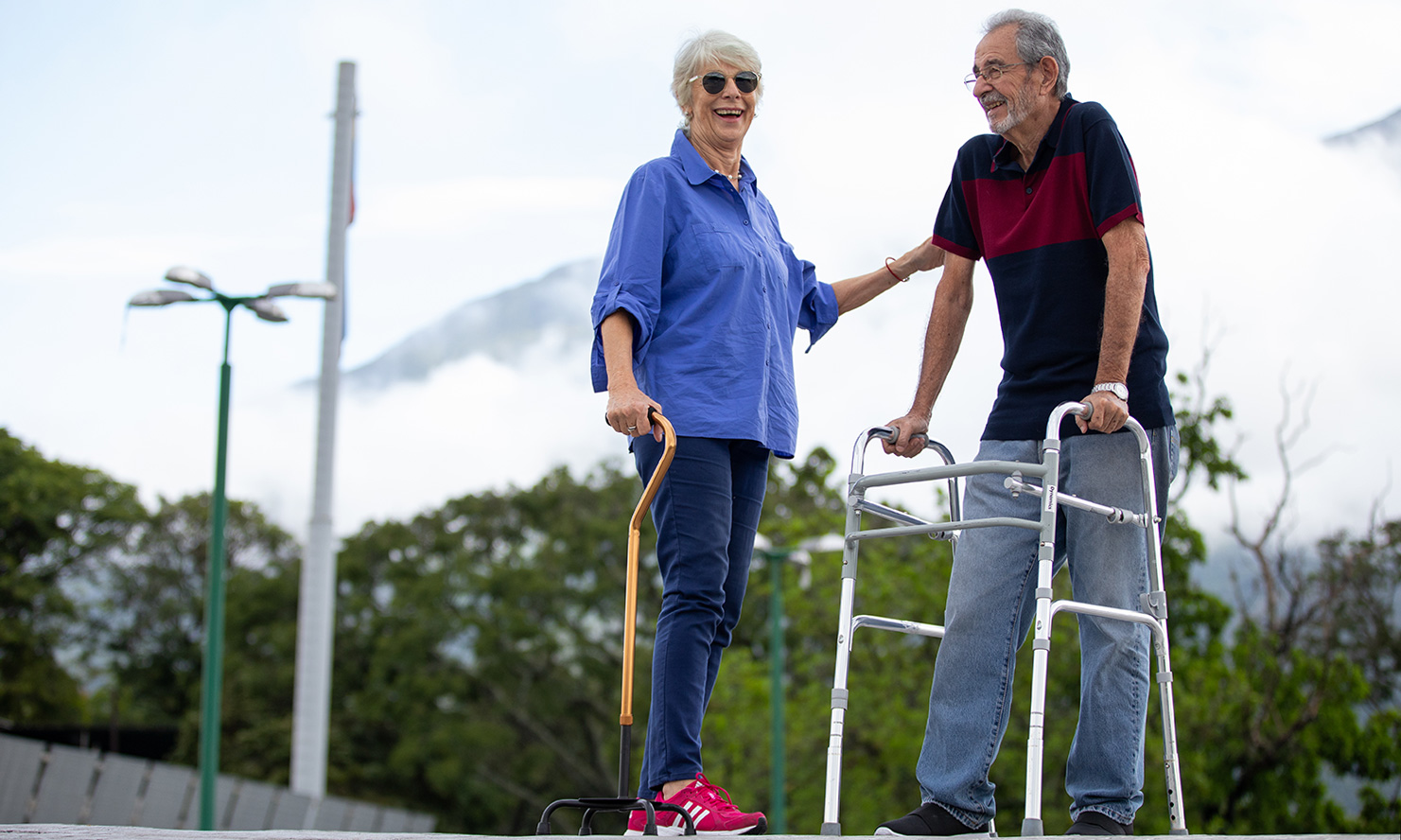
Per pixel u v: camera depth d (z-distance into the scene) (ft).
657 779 11.45
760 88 13.23
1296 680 66.49
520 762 122.62
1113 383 11.03
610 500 133.18
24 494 150.71
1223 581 73.31
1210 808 64.80
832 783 10.57
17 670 145.28
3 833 8.55
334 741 128.77
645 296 12.24
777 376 13.00
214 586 46.80
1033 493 10.56
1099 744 11.53
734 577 12.58
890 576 73.31
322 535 58.54
